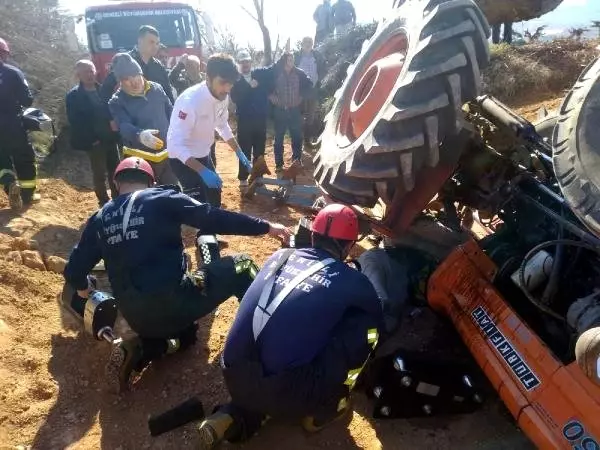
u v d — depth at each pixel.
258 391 2.81
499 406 3.35
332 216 3.02
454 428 3.23
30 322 4.12
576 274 3.14
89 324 3.70
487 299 3.24
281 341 2.79
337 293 2.83
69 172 8.73
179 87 8.98
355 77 4.32
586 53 10.48
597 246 2.79
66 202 7.02
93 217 3.53
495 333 3.06
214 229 3.50
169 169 5.59
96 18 11.47
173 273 3.39
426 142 3.04
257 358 2.85
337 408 2.98
